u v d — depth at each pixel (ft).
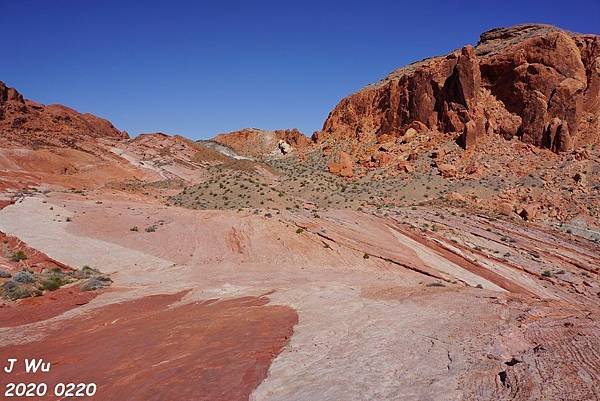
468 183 177.47
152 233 110.32
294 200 175.32
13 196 134.31
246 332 41.06
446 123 214.07
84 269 81.51
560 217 153.07
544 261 111.14
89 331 45.29
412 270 94.73
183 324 44.86
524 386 23.38
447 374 27.45
